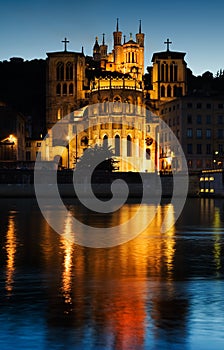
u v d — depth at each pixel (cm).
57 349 1788
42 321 2075
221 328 2006
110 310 2233
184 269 3206
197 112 19238
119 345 1825
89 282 2794
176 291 2580
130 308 2267
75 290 2600
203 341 1872
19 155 19350
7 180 16050
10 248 4197
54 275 2994
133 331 1964
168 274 3034
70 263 3431
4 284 2739
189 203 12388
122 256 3750
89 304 2328
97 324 2042
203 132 19250
